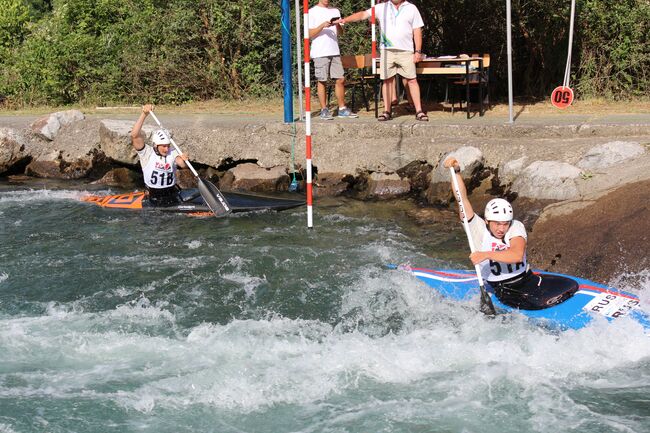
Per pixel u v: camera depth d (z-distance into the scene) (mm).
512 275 6586
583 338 6047
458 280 7199
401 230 9289
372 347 6121
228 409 5273
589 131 10680
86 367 5852
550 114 12422
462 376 5648
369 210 10273
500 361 5844
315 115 13789
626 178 8531
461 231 9148
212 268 8016
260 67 16734
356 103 15133
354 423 5090
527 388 5469
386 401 5340
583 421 5051
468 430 4988
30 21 19875
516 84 14914
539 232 8094
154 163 10305
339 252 8461
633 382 5516
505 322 6375
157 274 7859
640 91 13836
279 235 9156
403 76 12117
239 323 6625
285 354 6035
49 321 6703
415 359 5918
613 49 13820
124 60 16984
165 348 6160
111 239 9109
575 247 7582
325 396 5422
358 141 11664
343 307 6984
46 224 9805
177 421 5137
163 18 16953
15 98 17375
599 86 14000
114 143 12672
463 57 12086
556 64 14328
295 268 7977
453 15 14398
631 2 13688
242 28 16406
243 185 11898
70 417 5168
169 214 10242
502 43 14562
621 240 7316
